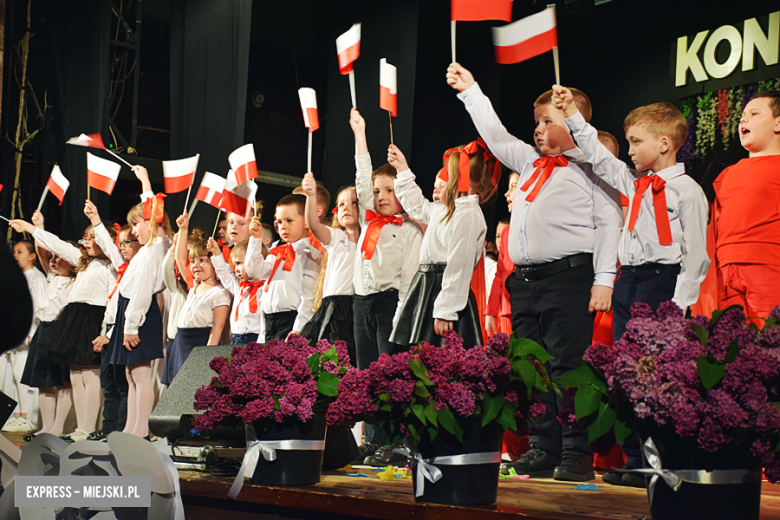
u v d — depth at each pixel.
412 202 2.81
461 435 1.59
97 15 6.65
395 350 2.76
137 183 7.16
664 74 5.63
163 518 1.54
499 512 1.50
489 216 5.88
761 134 2.61
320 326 3.08
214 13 6.59
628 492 1.85
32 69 7.13
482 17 2.33
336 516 1.75
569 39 6.23
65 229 6.74
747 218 2.55
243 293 3.74
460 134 6.59
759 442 1.28
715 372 1.29
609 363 1.37
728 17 5.26
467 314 2.46
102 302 4.27
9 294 0.98
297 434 1.91
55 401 4.54
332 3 6.99
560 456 2.29
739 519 1.32
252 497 1.88
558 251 2.24
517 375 1.61
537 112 2.40
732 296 2.58
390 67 2.99
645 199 2.18
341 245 3.13
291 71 7.87
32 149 7.11
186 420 2.32
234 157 3.92
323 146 8.05
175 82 6.95
